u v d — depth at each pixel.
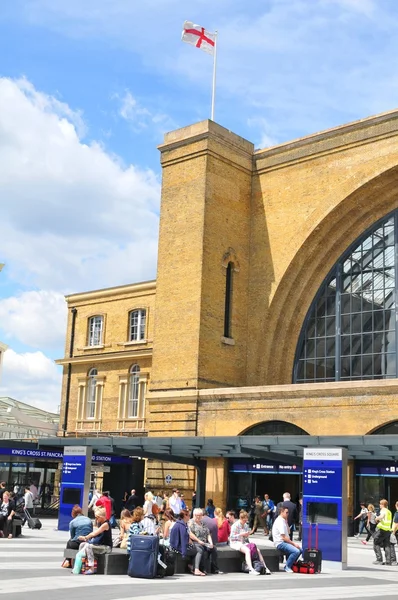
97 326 48.19
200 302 35.34
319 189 36.31
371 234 36.19
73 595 11.95
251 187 39.12
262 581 15.73
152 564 15.29
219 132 37.31
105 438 32.16
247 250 38.47
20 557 17.73
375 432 29.09
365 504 29.77
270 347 37.41
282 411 31.86
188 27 38.88
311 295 37.59
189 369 35.19
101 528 15.94
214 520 18.47
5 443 32.03
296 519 31.27
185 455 33.94
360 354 35.41
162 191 38.38
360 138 35.06
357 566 20.66
